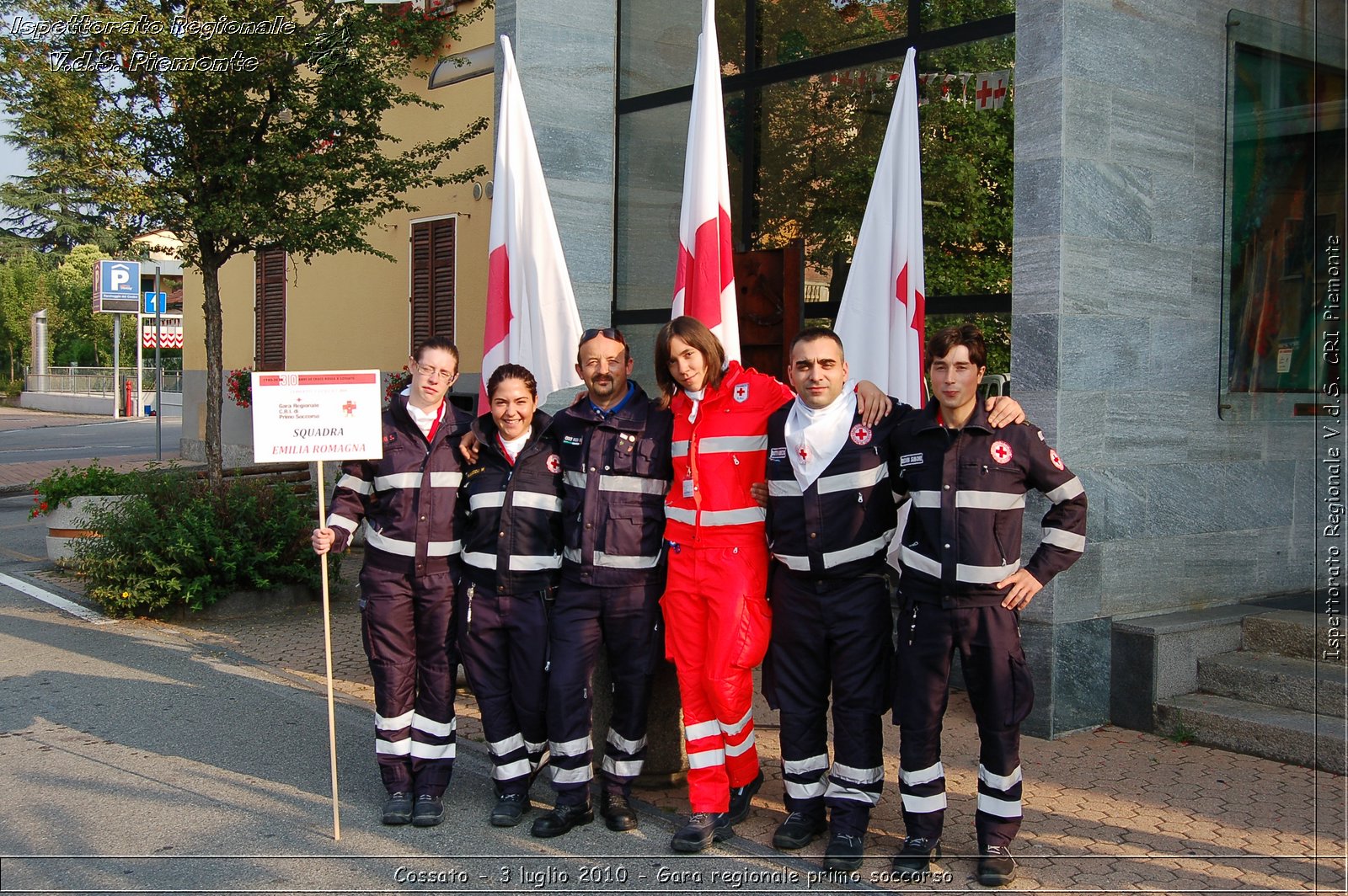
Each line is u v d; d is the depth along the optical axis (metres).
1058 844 4.48
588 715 4.72
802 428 4.33
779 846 4.48
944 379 4.13
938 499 4.19
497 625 4.82
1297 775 5.25
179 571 8.45
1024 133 5.92
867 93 7.64
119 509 9.02
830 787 4.45
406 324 13.89
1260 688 5.80
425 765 4.86
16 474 18.31
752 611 4.45
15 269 49.59
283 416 4.75
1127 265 6.10
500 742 4.84
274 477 11.12
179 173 9.48
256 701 6.54
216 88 9.15
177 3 9.38
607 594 4.65
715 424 4.53
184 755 5.61
